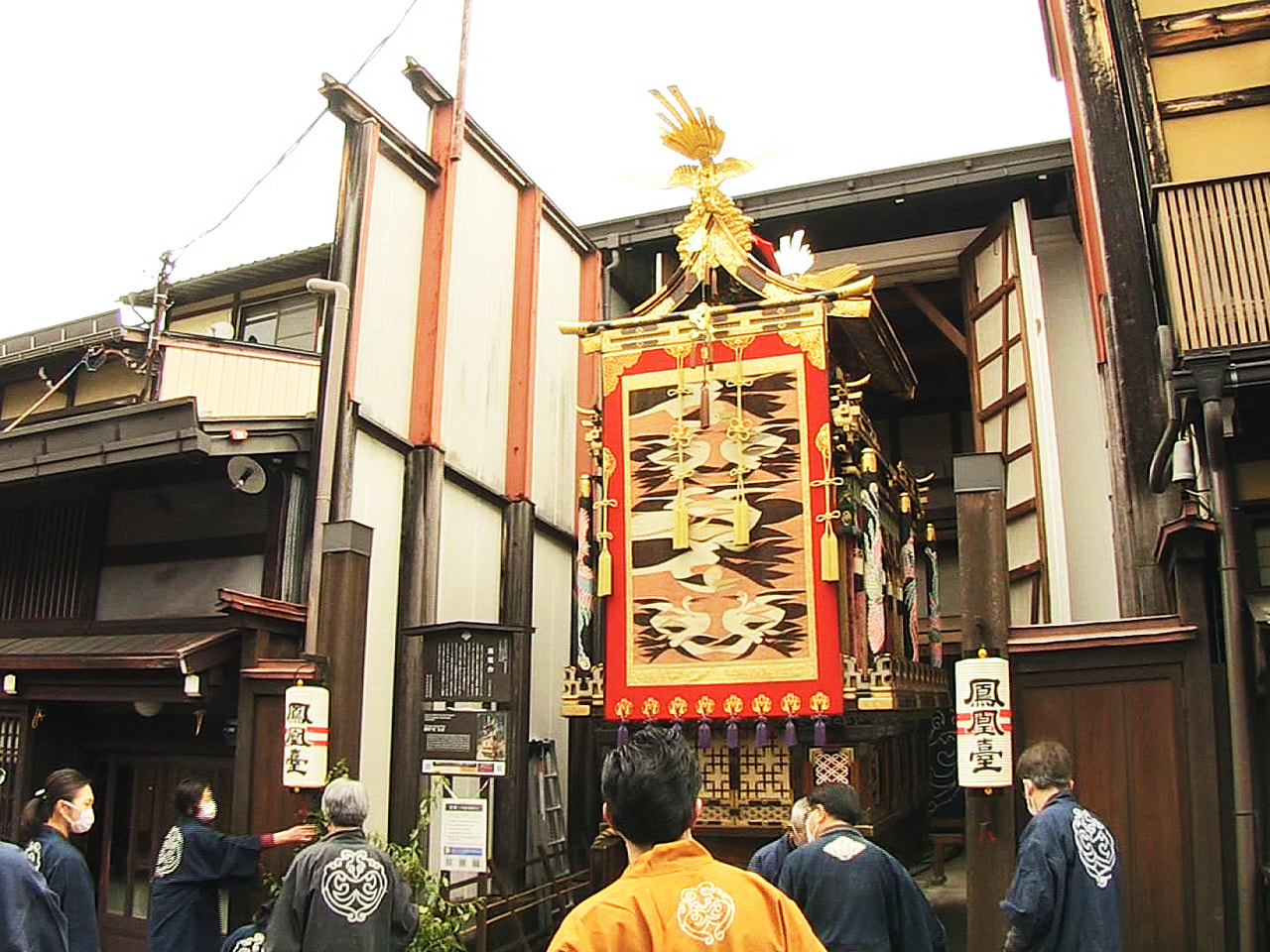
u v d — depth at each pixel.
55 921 4.49
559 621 13.25
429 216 11.27
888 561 12.04
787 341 10.91
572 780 12.36
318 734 7.89
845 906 4.85
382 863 5.22
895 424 18.70
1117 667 7.20
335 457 9.48
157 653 8.59
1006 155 13.23
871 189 13.80
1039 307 13.15
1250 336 8.20
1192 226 8.53
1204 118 10.09
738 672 10.50
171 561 10.48
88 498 11.09
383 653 10.06
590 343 11.57
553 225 13.78
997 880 7.08
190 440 8.88
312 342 12.91
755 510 10.73
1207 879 6.69
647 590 10.95
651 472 11.12
